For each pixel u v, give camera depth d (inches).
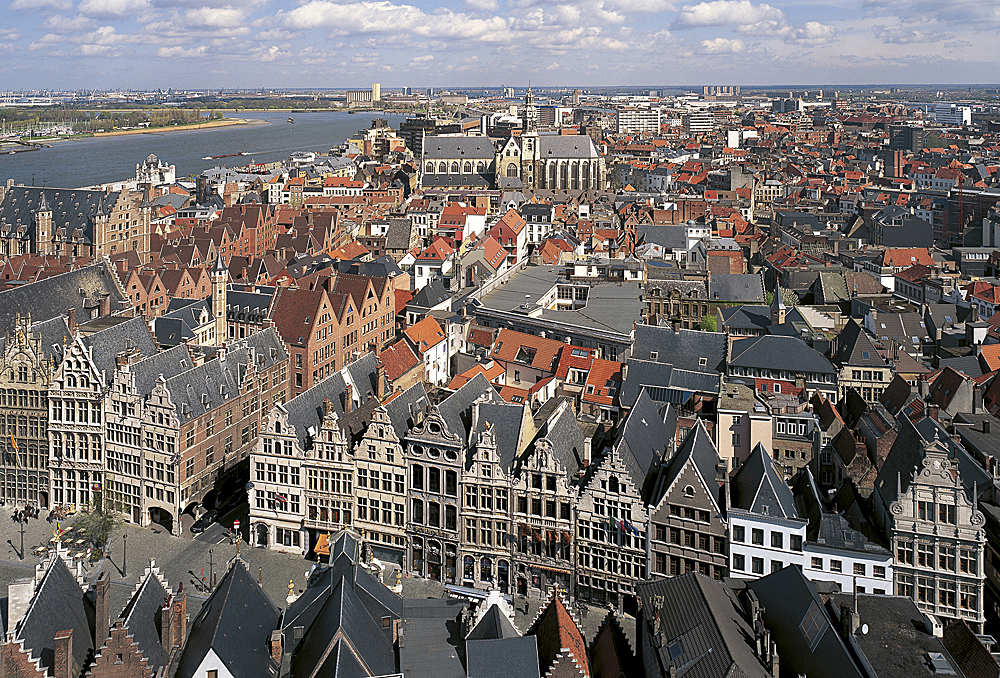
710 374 5816.9
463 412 4778.5
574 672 2935.5
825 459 4958.2
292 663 3034.0
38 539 4936.0
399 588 3678.6
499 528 4426.7
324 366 6678.2
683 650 3031.5
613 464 4163.4
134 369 5103.3
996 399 5275.6
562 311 7711.6
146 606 3019.2
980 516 3649.1
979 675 2893.7
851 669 2893.7
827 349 6515.8
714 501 4035.4
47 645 2844.5
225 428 5403.5
